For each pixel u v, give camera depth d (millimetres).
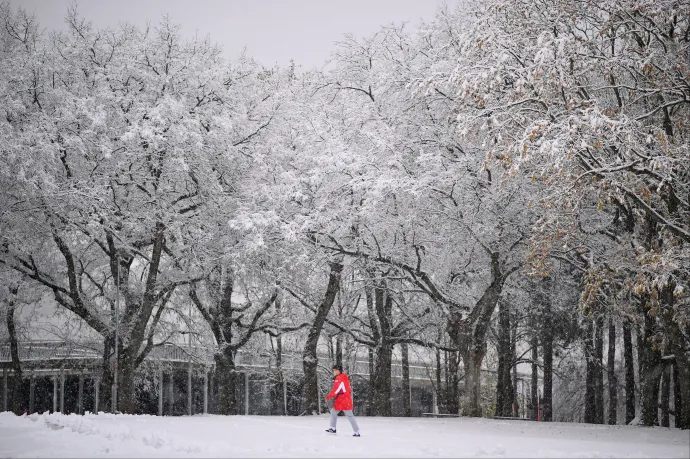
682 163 22438
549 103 23734
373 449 14422
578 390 50000
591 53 24250
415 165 32406
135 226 32656
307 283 38500
